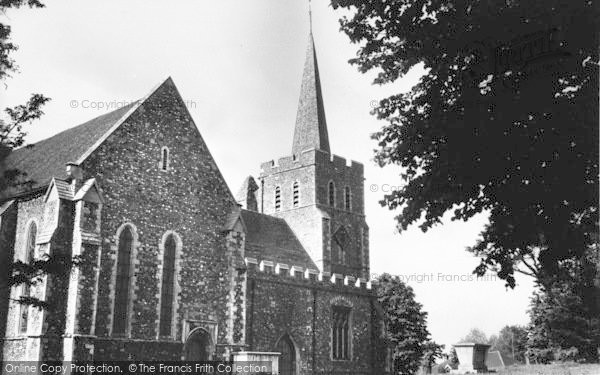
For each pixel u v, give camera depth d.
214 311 39.19
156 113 38.75
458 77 17.25
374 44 18.75
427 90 17.89
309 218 58.59
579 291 27.42
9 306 35.47
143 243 36.31
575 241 16.64
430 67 18.33
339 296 51.94
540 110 15.78
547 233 16.92
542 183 16.38
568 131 15.58
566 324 50.12
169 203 38.22
